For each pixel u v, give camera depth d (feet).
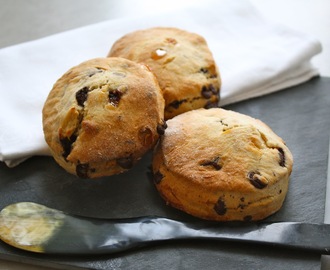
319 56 1.55
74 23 1.72
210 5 1.59
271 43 1.47
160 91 1.17
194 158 1.07
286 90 1.39
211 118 1.14
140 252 1.02
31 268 1.04
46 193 1.14
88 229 1.05
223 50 1.47
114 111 1.10
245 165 1.05
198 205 1.06
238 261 1.01
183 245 1.03
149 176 1.16
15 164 1.20
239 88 1.35
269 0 1.79
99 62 1.19
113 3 1.79
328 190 1.17
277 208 1.08
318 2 1.77
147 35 1.31
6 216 1.07
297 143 1.24
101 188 1.14
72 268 1.02
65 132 1.10
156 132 1.11
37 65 1.42
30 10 1.77
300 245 1.01
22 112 1.30
